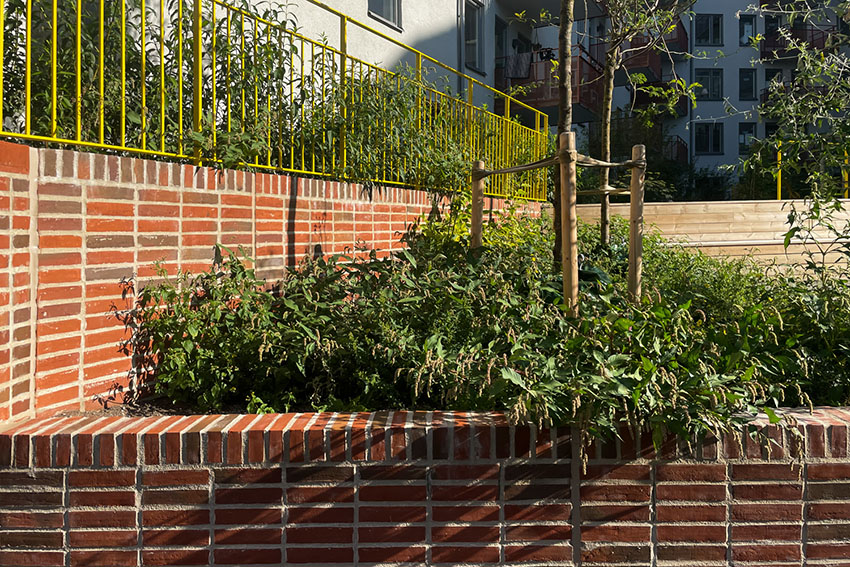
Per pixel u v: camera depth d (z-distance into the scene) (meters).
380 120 6.84
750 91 34.09
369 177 6.53
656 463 3.25
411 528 3.19
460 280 4.62
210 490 3.13
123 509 3.10
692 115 34.34
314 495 3.16
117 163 3.89
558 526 3.23
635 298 4.21
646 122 9.33
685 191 27.33
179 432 3.12
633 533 3.25
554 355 3.53
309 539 3.16
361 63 6.64
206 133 4.74
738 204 11.45
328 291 4.56
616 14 8.13
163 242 4.20
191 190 4.42
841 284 4.41
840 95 4.95
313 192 5.70
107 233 3.82
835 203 4.95
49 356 3.50
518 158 10.77
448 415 3.43
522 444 3.21
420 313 4.25
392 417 3.39
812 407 3.63
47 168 3.48
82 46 4.87
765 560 3.27
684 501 3.26
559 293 4.53
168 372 4.05
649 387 3.17
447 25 14.25
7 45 4.77
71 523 3.08
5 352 3.23
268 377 4.09
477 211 5.27
